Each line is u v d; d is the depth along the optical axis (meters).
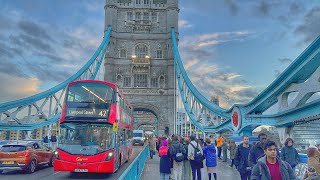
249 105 28.72
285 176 6.17
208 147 14.91
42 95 55.38
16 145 19.94
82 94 19.58
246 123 28.12
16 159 19.28
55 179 17.69
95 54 75.06
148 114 100.94
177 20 84.75
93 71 78.31
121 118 22.00
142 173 20.17
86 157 17.89
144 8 84.81
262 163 6.32
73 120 18.73
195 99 60.25
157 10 85.69
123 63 81.56
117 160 19.95
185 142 15.62
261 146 10.00
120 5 84.81
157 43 83.62
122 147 22.91
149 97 79.25
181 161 14.37
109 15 83.06
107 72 79.56
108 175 19.94
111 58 80.62
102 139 18.55
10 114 47.31
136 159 13.41
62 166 17.83
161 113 78.44
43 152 22.34
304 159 15.75
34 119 53.97
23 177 18.25
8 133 50.97
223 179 17.41
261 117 26.67
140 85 80.62
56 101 60.38
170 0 85.31
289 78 21.72
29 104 51.66
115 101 19.86
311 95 20.58
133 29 83.81
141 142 70.25
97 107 19.27
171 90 79.25
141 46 83.25
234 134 31.09
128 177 8.83
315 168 9.57
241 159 11.16
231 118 32.56
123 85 80.06
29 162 19.81
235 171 20.91
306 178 9.32
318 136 22.53
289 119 22.17
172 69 80.69
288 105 22.94
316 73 18.88
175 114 77.56
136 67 80.69
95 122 18.84
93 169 17.78
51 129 56.78
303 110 20.17
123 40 83.31
